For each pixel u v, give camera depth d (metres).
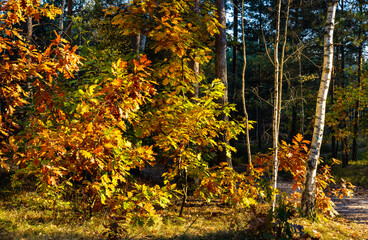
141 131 5.99
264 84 26.12
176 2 6.17
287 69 19.53
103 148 4.26
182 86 6.29
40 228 5.11
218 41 10.48
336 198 13.13
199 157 6.58
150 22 6.39
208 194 6.57
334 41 17.19
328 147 31.00
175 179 11.20
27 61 4.00
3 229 4.79
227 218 7.17
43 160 4.65
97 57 7.45
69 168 4.72
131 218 5.12
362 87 17.45
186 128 6.10
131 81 4.44
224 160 10.12
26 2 4.15
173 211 7.66
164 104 6.15
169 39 5.66
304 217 7.66
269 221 5.01
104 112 4.18
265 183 6.50
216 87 6.70
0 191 7.58
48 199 6.58
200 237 5.19
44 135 4.20
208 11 8.32
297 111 24.06
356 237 6.68
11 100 3.96
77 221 5.93
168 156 6.53
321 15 16.97
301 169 8.26
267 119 28.28
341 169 18.66
